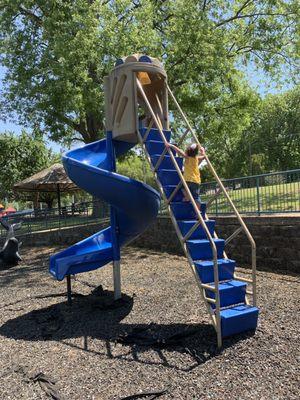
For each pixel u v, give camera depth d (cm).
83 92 1605
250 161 4019
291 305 629
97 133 2300
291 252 953
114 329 611
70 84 1619
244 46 1975
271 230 1002
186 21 1698
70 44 1545
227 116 2217
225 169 5491
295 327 533
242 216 1093
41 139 2422
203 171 4472
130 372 462
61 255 776
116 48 1530
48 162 4847
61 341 586
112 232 769
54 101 1747
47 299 844
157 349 521
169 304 698
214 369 449
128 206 717
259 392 392
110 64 1523
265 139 5228
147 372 458
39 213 2161
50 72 1775
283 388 396
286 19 1934
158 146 675
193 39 1675
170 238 1405
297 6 1872
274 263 995
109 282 949
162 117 767
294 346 479
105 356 516
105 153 798
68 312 724
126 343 553
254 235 1048
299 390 389
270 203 1060
